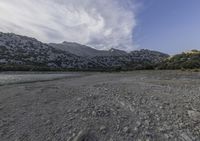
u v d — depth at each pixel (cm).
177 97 942
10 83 2069
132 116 680
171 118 648
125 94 1045
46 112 759
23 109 810
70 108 791
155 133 554
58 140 539
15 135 576
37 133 584
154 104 815
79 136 541
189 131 554
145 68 7700
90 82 1953
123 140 527
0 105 887
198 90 1168
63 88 1365
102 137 545
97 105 812
